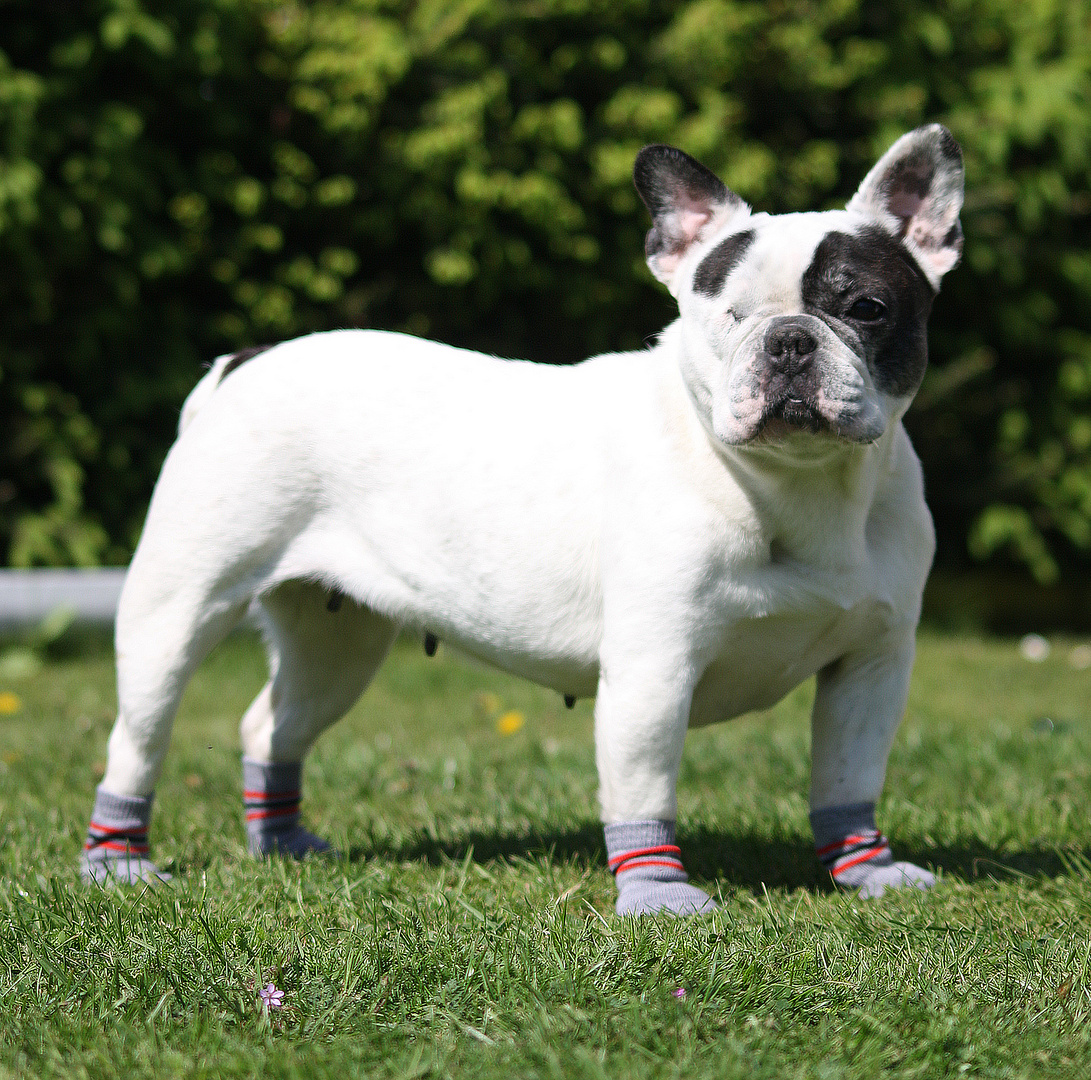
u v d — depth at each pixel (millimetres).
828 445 2779
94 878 3270
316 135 9328
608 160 9109
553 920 2814
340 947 2643
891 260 2977
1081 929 2869
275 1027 2369
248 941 2682
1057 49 11016
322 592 3842
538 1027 2270
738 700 3299
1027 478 11055
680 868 3150
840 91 10312
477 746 5621
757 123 10328
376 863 3514
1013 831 3787
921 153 3090
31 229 8359
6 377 8773
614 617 3043
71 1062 2215
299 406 3465
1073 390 11180
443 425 3336
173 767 5125
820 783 3412
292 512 3496
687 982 2479
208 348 9578
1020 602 12391
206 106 8898
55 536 8945
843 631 3184
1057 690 7703
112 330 8898
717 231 3252
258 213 9266
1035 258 10953
